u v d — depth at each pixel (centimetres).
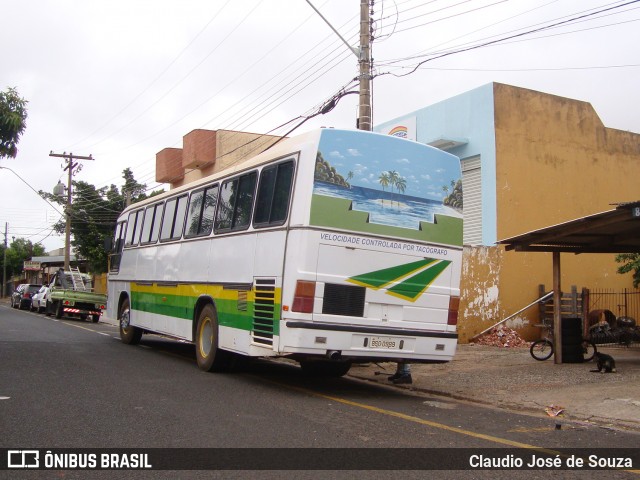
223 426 652
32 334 1766
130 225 1584
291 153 871
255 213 938
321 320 818
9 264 7575
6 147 1530
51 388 855
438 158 938
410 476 501
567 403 849
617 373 1084
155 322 1336
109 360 1188
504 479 502
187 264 1180
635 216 1003
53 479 482
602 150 2058
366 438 620
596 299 1938
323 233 823
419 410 801
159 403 766
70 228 4091
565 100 1986
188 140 3014
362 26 1362
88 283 3169
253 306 907
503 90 1847
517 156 1853
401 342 874
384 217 873
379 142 884
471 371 1162
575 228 1141
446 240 929
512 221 1820
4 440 586
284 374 1110
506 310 1719
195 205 1184
